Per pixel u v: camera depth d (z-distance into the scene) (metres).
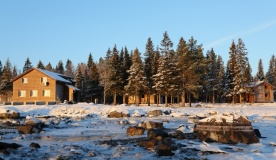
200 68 72.25
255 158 12.09
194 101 96.81
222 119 16.64
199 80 68.69
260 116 38.47
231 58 90.56
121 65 76.88
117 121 34.66
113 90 74.62
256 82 99.69
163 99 95.06
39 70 70.50
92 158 12.55
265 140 17.23
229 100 96.56
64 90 75.50
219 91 91.00
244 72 83.06
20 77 71.19
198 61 70.81
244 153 13.35
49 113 46.84
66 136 21.28
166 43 68.12
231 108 54.78
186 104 74.81
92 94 90.75
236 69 80.94
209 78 90.12
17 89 71.06
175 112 45.50
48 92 70.19
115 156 12.91
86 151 14.13
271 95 98.00
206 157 12.42
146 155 13.05
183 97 66.50
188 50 67.19
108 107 49.66
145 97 88.19
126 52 81.25
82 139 19.48
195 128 20.11
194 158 12.20
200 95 96.12
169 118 38.84
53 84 70.12
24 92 70.88
